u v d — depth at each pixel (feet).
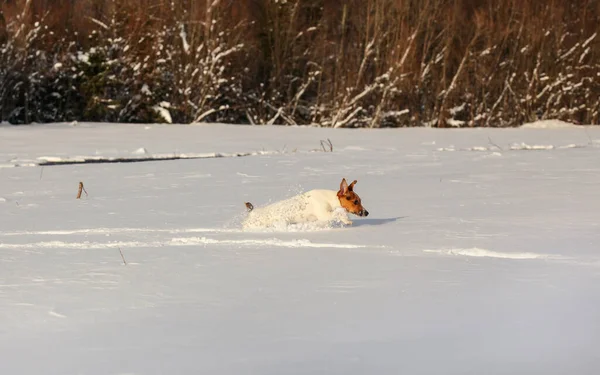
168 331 38.29
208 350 34.96
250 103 315.58
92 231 71.61
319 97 317.83
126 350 35.29
